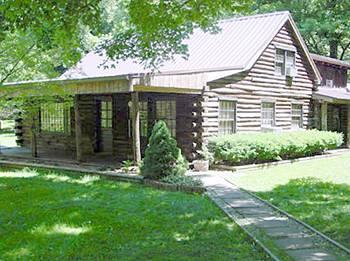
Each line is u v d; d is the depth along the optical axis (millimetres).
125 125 15180
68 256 5262
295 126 18312
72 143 16375
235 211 7594
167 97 14250
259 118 15844
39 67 9812
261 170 13039
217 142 12922
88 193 9031
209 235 6129
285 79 17375
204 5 6273
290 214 7359
